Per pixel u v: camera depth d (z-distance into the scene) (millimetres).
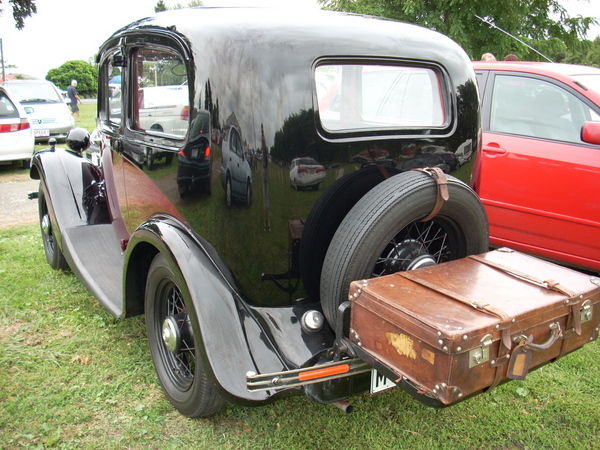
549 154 3707
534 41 8891
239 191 1951
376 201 1858
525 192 3830
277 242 1992
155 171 2486
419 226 2209
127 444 2193
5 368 2709
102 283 2982
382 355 1698
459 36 8250
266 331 2002
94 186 3545
